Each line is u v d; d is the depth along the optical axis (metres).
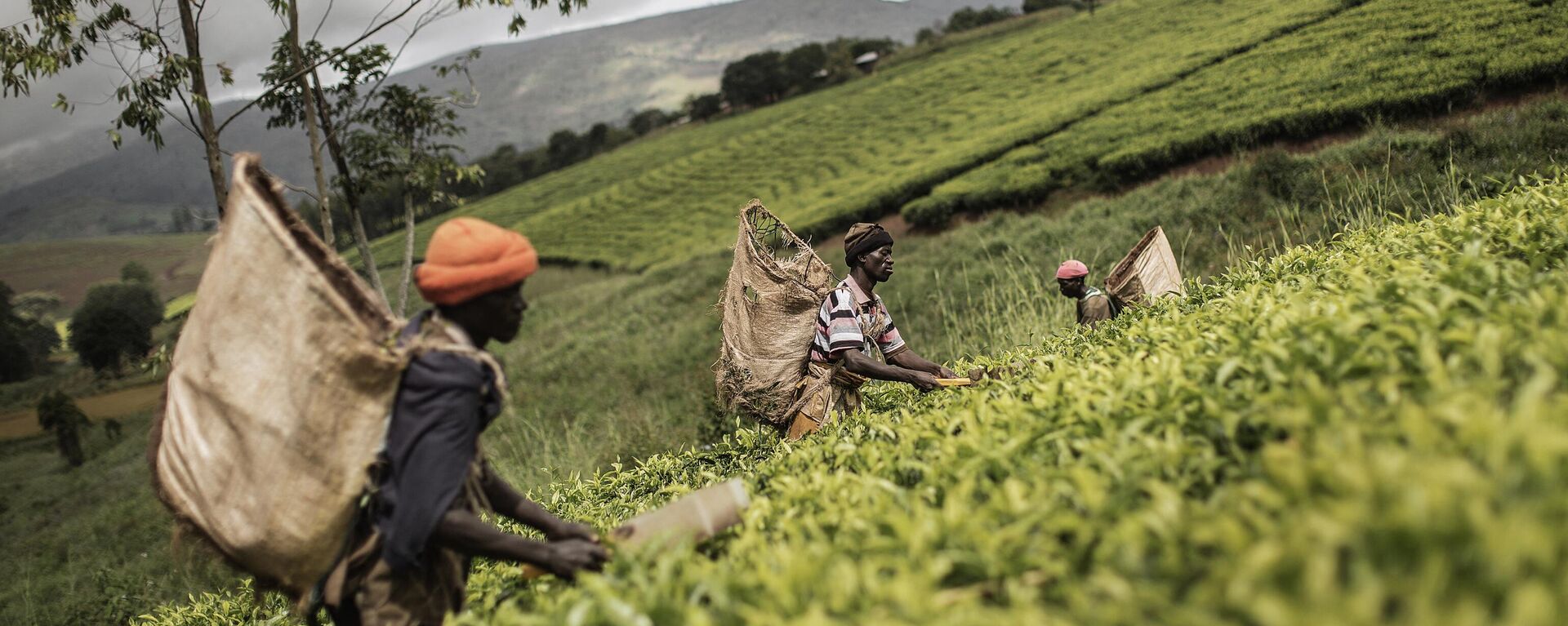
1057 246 17.30
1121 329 3.89
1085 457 1.89
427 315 2.36
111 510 20.08
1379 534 1.18
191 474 2.35
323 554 2.28
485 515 4.05
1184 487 1.69
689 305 26.12
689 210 53.38
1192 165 21.33
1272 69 24.81
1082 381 2.46
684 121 127.75
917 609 1.38
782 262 4.61
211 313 2.31
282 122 9.13
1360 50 22.41
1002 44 63.72
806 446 3.39
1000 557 1.55
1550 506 1.17
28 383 64.62
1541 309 2.02
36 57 6.89
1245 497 1.50
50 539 19.77
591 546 2.33
